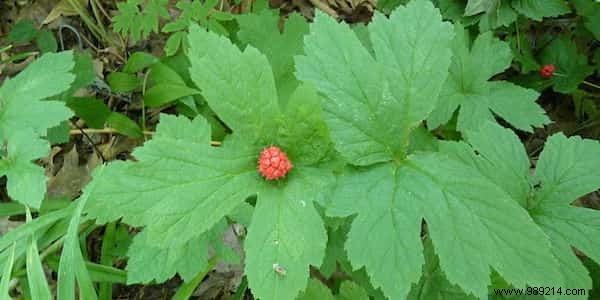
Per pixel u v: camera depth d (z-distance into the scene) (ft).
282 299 0.90
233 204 0.94
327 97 1.00
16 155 1.37
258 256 0.91
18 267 1.40
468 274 0.93
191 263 1.21
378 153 1.00
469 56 1.64
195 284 1.41
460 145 1.25
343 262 1.37
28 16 2.28
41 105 1.40
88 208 1.14
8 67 2.16
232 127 0.96
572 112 2.13
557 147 1.25
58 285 1.17
